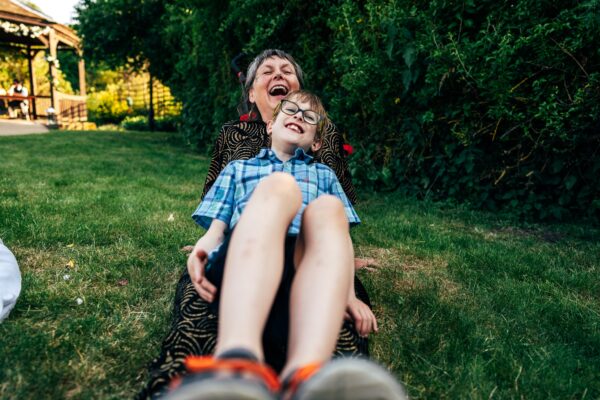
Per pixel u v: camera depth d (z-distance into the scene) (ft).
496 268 8.48
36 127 43.45
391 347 5.39
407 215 12.80
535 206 12.71
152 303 6.28
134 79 81.97
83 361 4.68
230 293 3.23
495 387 4.57
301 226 4.04
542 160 12.76
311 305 3.28
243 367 2.60
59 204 11.30
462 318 6.15
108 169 18.19
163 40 36.35
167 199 12.69
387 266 8.45
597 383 4.85
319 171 5.49
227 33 21.99
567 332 6.03
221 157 6.57
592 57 11.10
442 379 4.78
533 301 6.93
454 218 12.88
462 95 13.56
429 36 12.82
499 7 12.21
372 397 2.58
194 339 3.94
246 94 7.46
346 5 14.70
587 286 7.79
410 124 14.93
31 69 53.93
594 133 11.60
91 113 74.28
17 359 4.61
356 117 16.72
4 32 49.16
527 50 11.53
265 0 18.13
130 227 9.64
